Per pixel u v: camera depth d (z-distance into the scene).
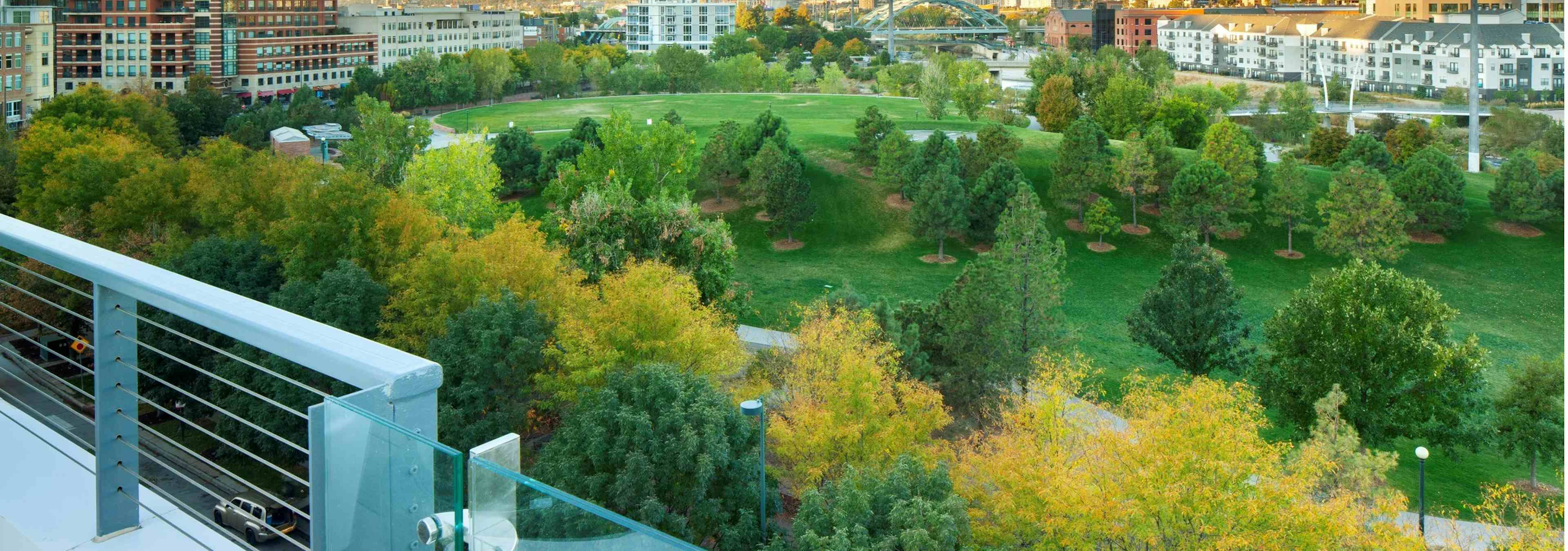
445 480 3.81
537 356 37.09
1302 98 158.75
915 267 96.06
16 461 6.19
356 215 49.91
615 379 31.53
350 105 155.62
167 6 182.38
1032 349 53.50
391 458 3.96
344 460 4.18
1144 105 142.88
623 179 80.88
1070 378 34.16
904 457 29.34
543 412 40.69
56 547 5.50
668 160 83.44
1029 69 187.12
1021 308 55.03
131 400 5.67
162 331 40.84
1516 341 87.25
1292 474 30.23
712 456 29.34
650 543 3.58
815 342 39.03
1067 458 29.97
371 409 4.09
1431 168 104.38
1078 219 105.31
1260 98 189.00
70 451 6.29
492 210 72.69
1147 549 27.81
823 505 29.12
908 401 36.88
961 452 36.41
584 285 50.75
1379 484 38.72
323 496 4.36
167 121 112.56
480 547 3.83
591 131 114.44
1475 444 51.78
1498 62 188.12
